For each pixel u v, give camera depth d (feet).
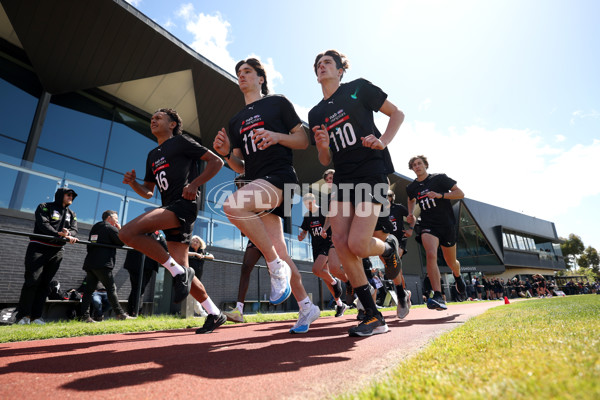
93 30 26.35
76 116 28.99
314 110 8.86
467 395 2.06
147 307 21.08
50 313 16.90
